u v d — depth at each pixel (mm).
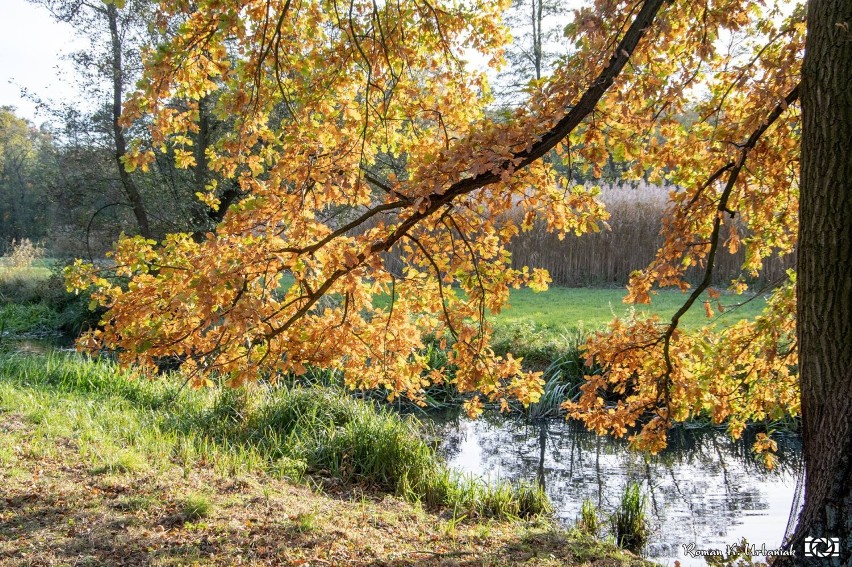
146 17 14180
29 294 19969
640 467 8320
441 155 3717
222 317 3648
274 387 9031
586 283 19875
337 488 6484
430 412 10797
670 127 4820
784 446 9016
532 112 3871
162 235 15695
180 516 4781
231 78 4031
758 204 4758
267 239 3943
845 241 2965
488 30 5039
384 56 4586
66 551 3980
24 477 5195
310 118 4535
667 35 3959
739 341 5262
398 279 4754
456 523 5867
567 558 4977
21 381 9359
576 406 5301
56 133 15961
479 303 4602
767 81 4113
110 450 6098
